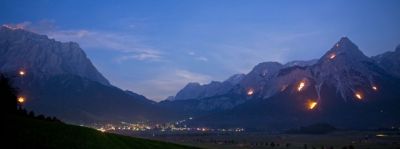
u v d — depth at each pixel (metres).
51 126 62.31
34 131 54.12
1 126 51.19
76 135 62.09
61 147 50.81
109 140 70.19
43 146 48.38
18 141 47.06
